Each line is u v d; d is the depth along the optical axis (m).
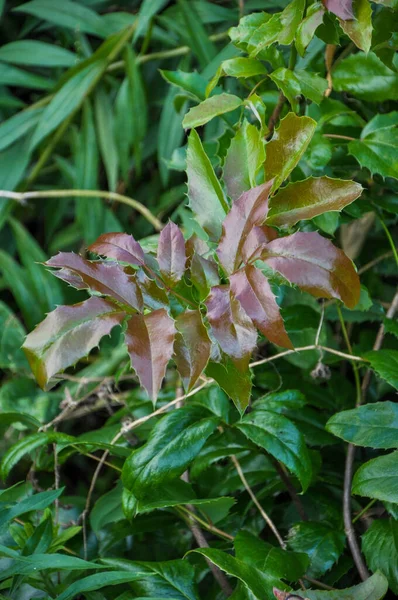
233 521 0.99
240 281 0.75
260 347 1.08
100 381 1.16
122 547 1.00
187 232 1.06
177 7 1.29
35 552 0.84
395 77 0.96
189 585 0.87
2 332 1.26
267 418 0.89
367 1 0.84
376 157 0.94
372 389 1.08
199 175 0.84
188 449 0.87
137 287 0.78
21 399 1.17
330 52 0.97
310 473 0.87
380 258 1.12
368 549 0.89
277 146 0.81
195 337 0.77
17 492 1.01
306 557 0.87
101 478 1.22
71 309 0.76
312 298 1.08
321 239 0.75
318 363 0.98
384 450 1.04
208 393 0.92
